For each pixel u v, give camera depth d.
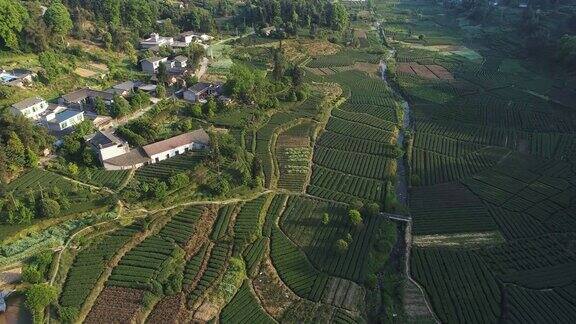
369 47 197.88
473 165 107.62
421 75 163.88
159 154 99.25
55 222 79.12
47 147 95.19
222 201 91.19
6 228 76.12
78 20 152.50
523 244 82.38
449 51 191.88
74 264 73.62
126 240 78.44
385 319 67.38
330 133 122.50
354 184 99.94
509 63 174.38
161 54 157.75
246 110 125.06
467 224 87.75
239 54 173.38
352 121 129.38
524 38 193.88
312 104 135.75
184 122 109.94
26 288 67.31
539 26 192.38
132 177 93.19
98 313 66.25
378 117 132.25
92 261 74.19
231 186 94.12
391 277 76.06
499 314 68.75
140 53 156.38
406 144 116.94
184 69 142.12
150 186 87.62
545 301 70.31
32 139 92.06
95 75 133.00
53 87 122.56
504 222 88.12
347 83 156.62
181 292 71.19
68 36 148.88
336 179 101.88
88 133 101.88
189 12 195.38
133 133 102.00
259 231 84.81
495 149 114.31
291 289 73.38
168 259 75.94
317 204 93.00
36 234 76.50
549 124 126.06
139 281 71.56
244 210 89.31
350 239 82.38
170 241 79.94
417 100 143.38
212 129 114.50
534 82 154.88
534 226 86.88
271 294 72.31
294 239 83.56
